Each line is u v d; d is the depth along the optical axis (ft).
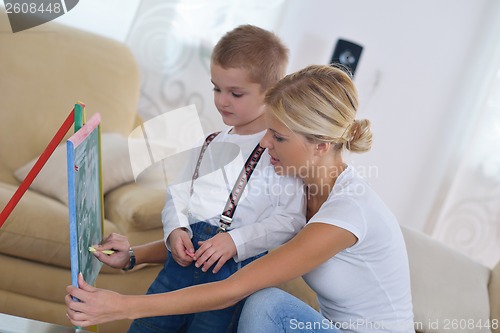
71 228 3.70
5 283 6.37
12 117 8.41
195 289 4.09
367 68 10.93
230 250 4.79
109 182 7.47
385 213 4.60
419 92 11.18
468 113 11.22
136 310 3.92
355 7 10.71
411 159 11.37
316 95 4.46
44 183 7.59
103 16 9.69
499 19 11.03
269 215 5.11
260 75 5.20
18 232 6.26
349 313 4.71
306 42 10.63
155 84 10.02
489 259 11.37
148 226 7.01
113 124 9.00
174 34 10.00
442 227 11.37
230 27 10.25
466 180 11.26
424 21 10.98
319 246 4.25
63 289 6.56
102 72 9.09
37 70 8.70
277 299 4.25
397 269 4.66
